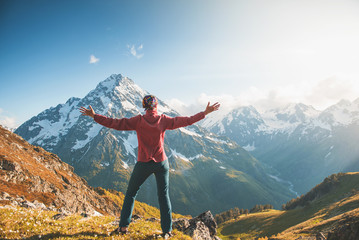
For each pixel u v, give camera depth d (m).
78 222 3.05
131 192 2.61
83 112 2.50
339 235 6.02
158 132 2.55
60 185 48.22
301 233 29.92
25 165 45.41
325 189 68.81
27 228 2.47
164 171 2.61
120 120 2.55
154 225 3.48
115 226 3.21
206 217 4.46
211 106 2.74
